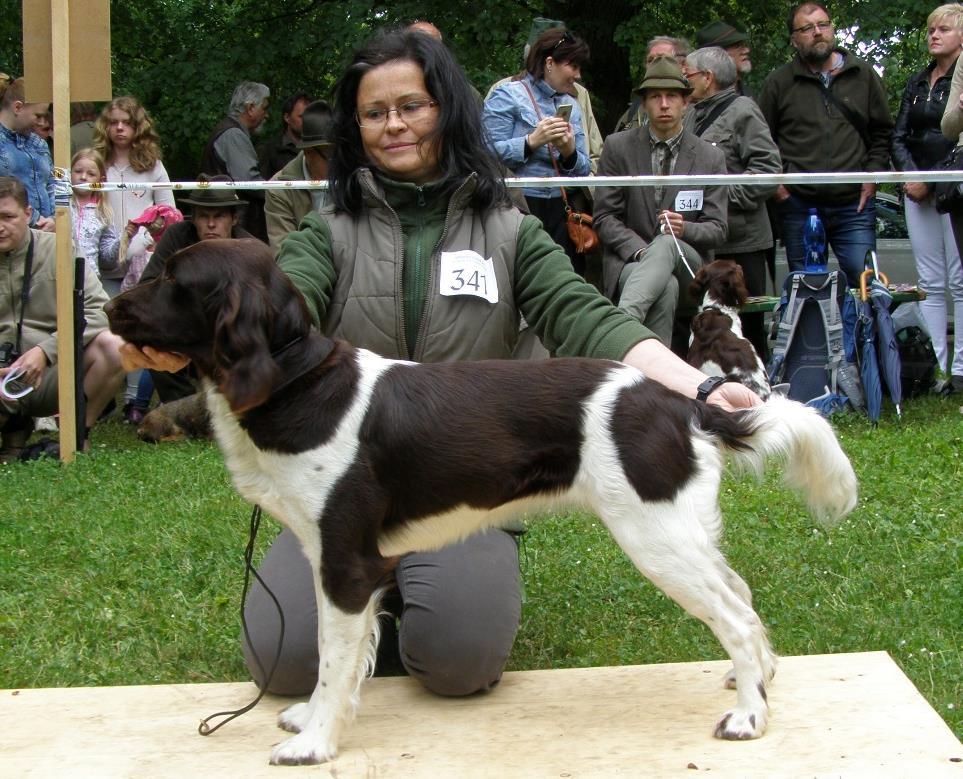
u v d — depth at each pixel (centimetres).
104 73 664
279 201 803
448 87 340
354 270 348
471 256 343
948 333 1009
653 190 749
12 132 857
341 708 283
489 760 280
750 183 649
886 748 277
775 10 1342
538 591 451
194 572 480
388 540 290
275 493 281
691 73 809
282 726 304
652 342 328
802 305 766
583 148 773
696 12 1348
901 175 652
